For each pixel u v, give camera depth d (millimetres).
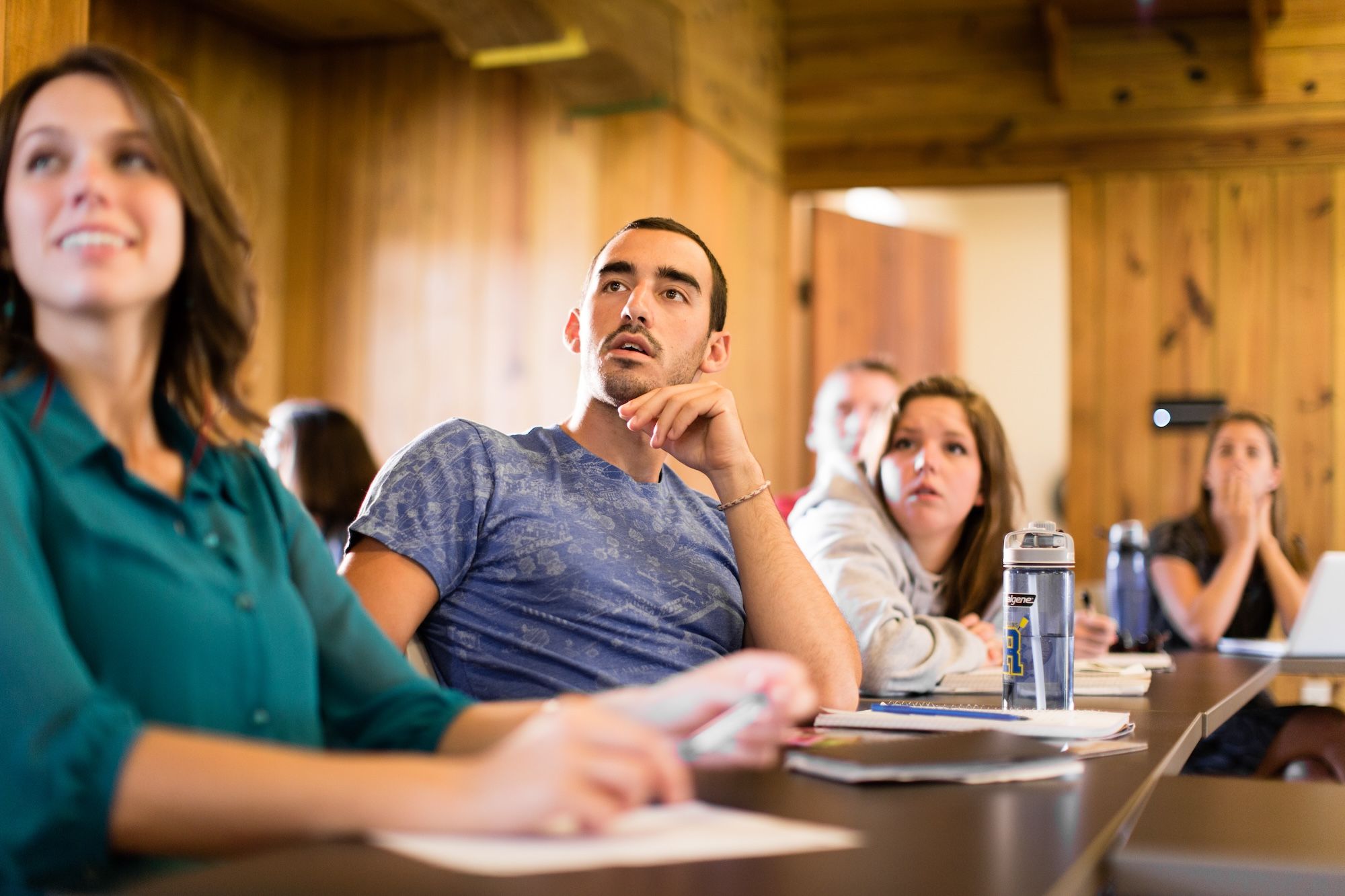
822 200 6367
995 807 925
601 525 1699
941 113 4977
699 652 1693
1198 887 823
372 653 1158
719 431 1733
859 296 5504
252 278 1113
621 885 678
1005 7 4945
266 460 1182
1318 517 4625
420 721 1098
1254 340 4711
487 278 4473
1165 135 4805
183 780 765
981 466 2322
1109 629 2336
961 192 7156
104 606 944
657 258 1793
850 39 5062
